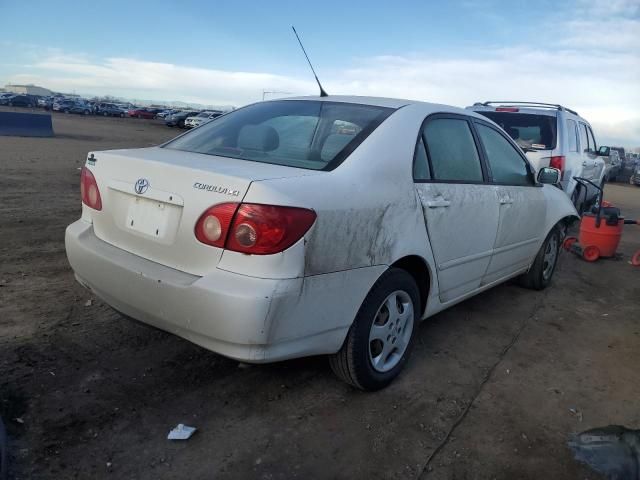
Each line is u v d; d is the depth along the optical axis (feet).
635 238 29.71
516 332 13.99
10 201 25.58
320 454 8.42
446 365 11.76
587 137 31.19
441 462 8.46
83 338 11.43
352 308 9.06
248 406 9.52
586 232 22.98
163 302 8.30
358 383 9.89
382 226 9.36
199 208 8.10
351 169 9.17
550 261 17.88
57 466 7.65
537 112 25.88
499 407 10.18
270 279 7.68
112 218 9.45
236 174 8.16
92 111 207.92
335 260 8.49
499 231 13.46
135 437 8.44
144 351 11.11
